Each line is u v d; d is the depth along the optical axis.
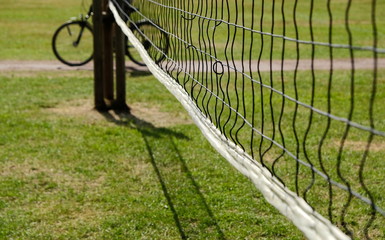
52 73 14.94
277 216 6.23
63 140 9.00
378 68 16.19
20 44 19.98
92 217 6.21
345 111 11.23
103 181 7.29
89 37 21.05
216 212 6.32
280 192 3.67
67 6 33.88
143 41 12.18
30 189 7.01
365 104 11.86
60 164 7.90
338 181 7.29
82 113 10.80
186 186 7.11
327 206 6.46
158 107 11.39
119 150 8.51
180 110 11.16
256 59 17.12
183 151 8.48
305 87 13.43
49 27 24.64
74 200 6.67
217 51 17.02
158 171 7.64
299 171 7.61
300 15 29.69
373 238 5.70
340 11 32.34
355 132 9.70
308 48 19.73
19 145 8.74
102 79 10.93
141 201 6.64
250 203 6.57
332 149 8.66
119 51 10.89
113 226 5.98
